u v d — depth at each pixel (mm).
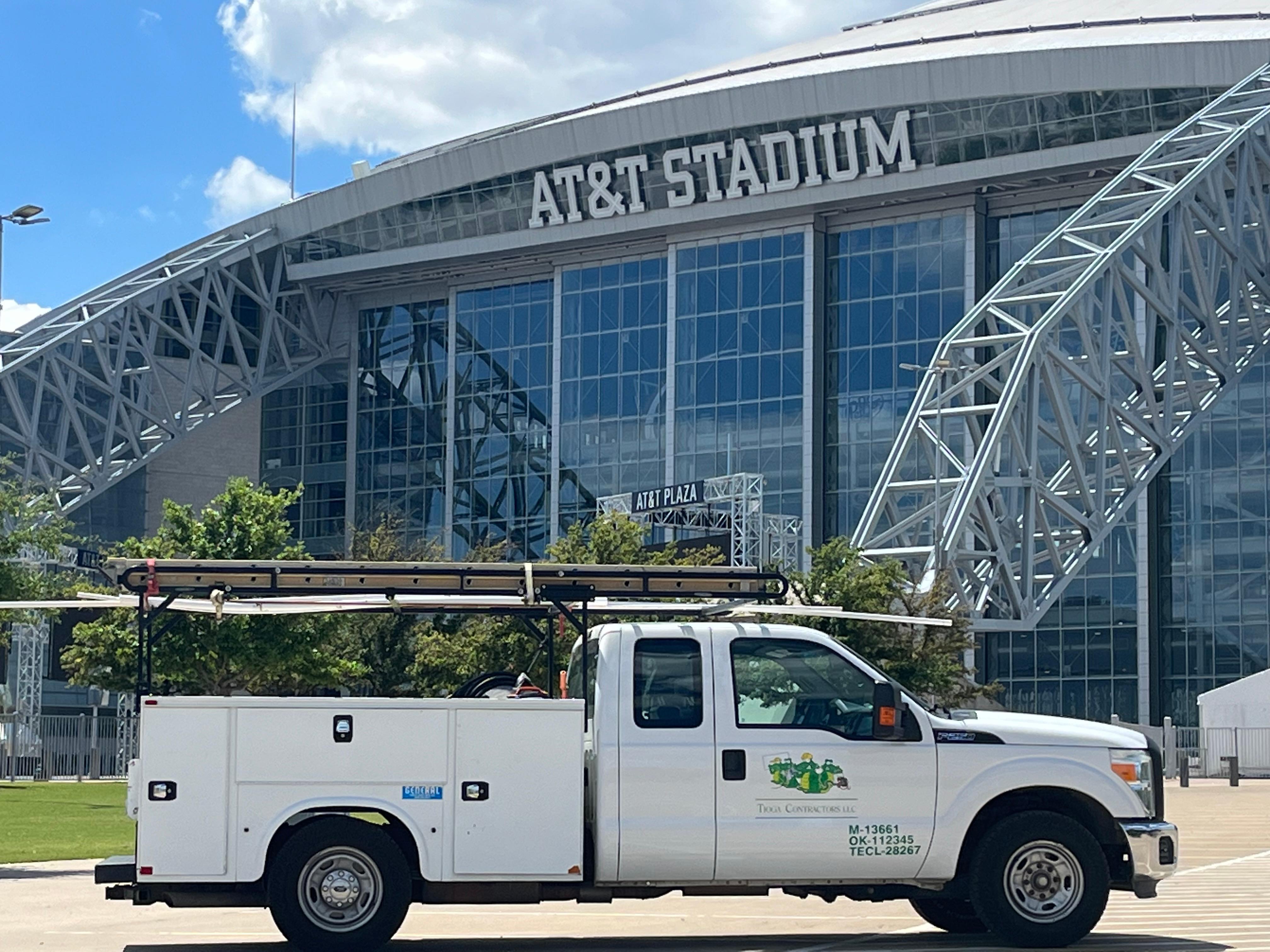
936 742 14438
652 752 14172
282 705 13891
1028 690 83688
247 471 108438
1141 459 70500
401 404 104312
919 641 51094
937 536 56500
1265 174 70250
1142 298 62156
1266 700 65562
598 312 95688
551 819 13992
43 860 24844
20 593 29297
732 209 89375
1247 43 77062
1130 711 81188
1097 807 14664
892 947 14414
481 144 95750
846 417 87562
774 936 15430
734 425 89312
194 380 100375
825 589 50625
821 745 14320
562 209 94312
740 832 14148
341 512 105625
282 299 105188
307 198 101750
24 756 63500
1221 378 64562
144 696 13977
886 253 87562
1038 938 14156
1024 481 57531
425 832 13891
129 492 102938
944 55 85750
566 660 32906
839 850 14219
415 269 101000
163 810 13711
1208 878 21422
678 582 14680
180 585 14234
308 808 13797
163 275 98938
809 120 86750
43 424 97250
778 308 88750
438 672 53406
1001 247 86312
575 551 59750
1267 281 66812
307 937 13633
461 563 14625
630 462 93375
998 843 14242
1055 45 82938
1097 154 80938
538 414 98000
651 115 90312
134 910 17641
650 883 14203
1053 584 58469
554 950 14398
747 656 14492
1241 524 80375
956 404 84438
